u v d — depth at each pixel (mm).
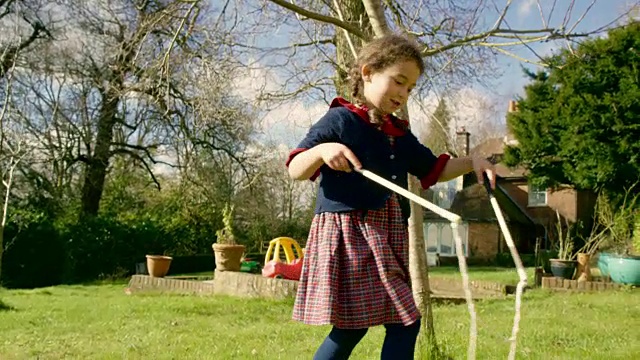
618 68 22547
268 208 26703
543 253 20516
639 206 19734
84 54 19203
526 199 31406
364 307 2451
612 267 13562
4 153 14906
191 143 20391
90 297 11859
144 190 27312
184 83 7461
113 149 23359
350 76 2725
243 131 9359
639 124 22031
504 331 6547
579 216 29859
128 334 6578
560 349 5465
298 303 2562
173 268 21656
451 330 6547
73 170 23141
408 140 2730
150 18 7066
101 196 25859
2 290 14547
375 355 4867
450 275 17766
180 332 6734
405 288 2502
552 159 25312
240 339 6102
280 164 20516
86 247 19422
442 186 30828
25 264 18516
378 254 2488
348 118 2586
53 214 21422
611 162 22281
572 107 23250
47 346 5805
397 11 6406
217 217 24531
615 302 10117
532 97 25031
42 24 19047
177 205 24984
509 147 26000
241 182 22078
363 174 2326
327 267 2494
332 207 2568
